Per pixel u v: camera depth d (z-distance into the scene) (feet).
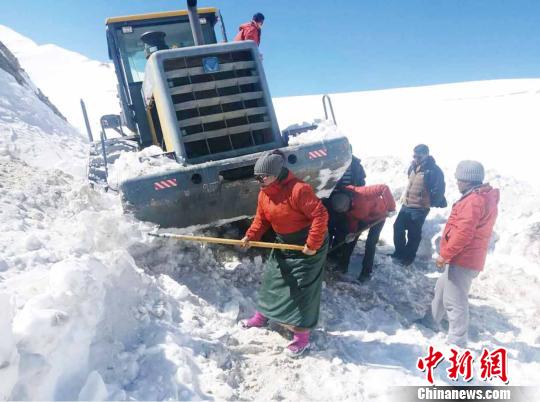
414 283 17.26
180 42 19.06
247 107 15.07
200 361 9.84
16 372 6.40
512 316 14.64
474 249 11.60
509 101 72.38
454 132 56.85
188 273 14.30
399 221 18.38
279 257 11.10
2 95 35.37
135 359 8.96
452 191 24.38
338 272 17.12
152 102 16.12
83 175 23.63
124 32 18.21
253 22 19.63
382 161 29.43
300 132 15.56
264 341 11.69
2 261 9.84
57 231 13.17
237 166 13.30
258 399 9.36
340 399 9.57
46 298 7.72
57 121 40.45
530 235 18.80
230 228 17.24
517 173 38.34
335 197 15.44
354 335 12.46
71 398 7.30
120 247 12.22
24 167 20.81
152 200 12.60
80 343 7.82
